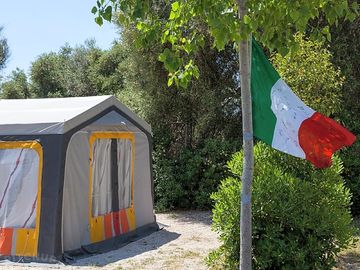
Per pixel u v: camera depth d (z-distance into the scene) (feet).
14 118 23.02
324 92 22.52
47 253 20.93
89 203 23.27
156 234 27.40
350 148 29.58
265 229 16.80
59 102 26.03
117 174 25.76
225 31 11.43
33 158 21.81
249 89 12.73
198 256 22.25
